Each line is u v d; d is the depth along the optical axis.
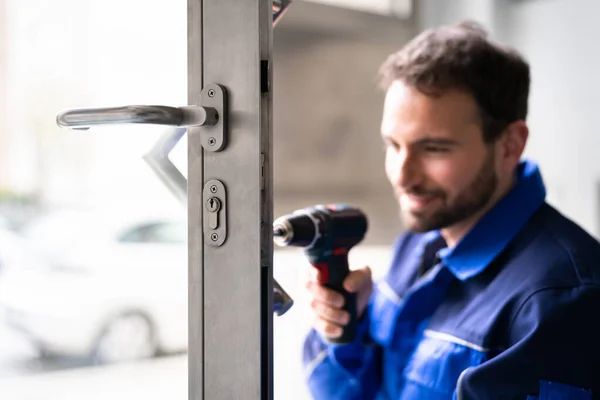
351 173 2.18
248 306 0.73
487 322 1.05
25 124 2.36
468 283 1.16
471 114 1.13
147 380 1.19
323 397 1.37
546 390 0.94
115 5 1.32
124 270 2.49
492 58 1.16
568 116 2.57
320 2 2.01
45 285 2.62
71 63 1.78
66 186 2.53
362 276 1.26
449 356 1.08
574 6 2.51
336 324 1.27
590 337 0.96
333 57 2.07
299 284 1.32
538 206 1.15
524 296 1.02
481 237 1.15
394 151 1.19
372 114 2.19
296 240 1.12
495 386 0.94
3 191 2.64
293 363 2.09
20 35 2.12
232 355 0.74
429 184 1.14
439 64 1.12
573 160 2.57
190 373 0.76
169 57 0.83
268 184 0.73
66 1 1.81
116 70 1.25
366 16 2.13
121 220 2.52
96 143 2.10
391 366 1.29
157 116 0.70
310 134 2.07
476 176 1.14
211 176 0.74
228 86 0.73
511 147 1.19
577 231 1.11
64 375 2.28
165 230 2.45
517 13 2.54
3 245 2.73
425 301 1.24
